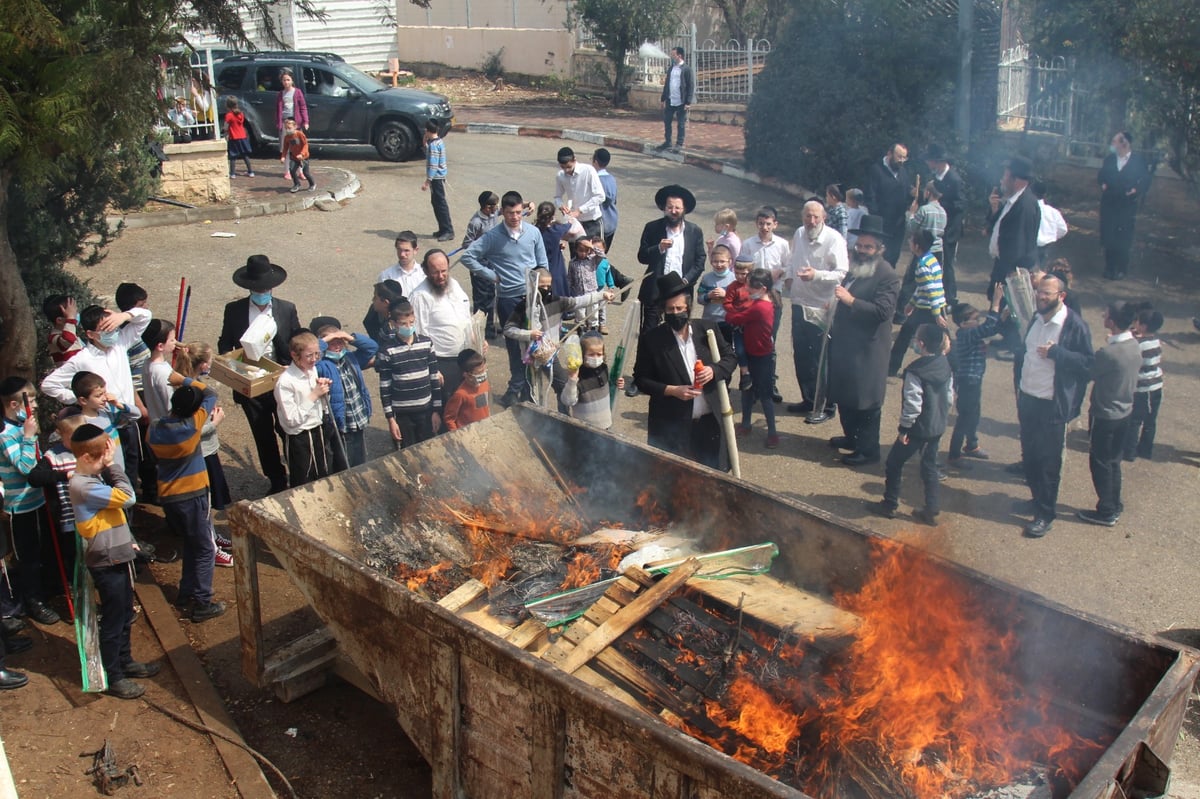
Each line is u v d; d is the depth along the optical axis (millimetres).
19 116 6453
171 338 6984
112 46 6812
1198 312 12047
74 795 5031
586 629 5426
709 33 26031
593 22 25281
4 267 7438
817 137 16875
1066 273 8594
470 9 29125
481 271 9578
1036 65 16453
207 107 15742
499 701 4543
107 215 13898
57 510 6070
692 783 3896
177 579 6969
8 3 6137
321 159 19812
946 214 11648
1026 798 4332
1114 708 4652
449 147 21016
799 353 9594
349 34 26172
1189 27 12648
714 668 5133
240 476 8359
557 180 12422
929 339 7430
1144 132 13805
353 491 6285
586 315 8656
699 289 9758
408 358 7598
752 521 6094
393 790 5254
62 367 6898
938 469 8156
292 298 12172
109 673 5746
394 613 4855
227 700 5879
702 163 19469
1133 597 6816
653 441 7555
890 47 16156
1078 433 9273
